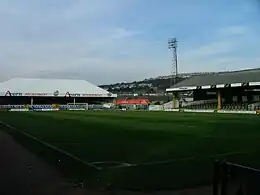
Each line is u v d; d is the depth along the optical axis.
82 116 50.53
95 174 9.74
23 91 102.25
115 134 23.00
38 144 16.81
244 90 82.38
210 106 88.56
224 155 13.61
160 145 17.05
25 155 13.20
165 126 30.80
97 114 58.62
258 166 11.15
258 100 78.62
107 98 118.94
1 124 33.53
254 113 65.12
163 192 7.96
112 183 8.71
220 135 22.67
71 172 10.01
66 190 8.10
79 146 16.59
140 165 11.07
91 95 111.12
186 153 14.28
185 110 84.50
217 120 40.91
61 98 111.19
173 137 21.17
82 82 118.81
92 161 12.23
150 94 157.62
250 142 18.66
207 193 7.87
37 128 28.33
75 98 113.94
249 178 4.54
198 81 92.31
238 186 4.64
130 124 33.25
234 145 17.17
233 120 40.81
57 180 9.07
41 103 108.44
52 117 47.22
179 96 110.38
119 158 12.89
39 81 111.06
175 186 8.43
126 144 17.42
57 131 25.41
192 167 10.64
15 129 27.28
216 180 4.89
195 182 8.75
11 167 10.79
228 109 78.56
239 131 25.98
